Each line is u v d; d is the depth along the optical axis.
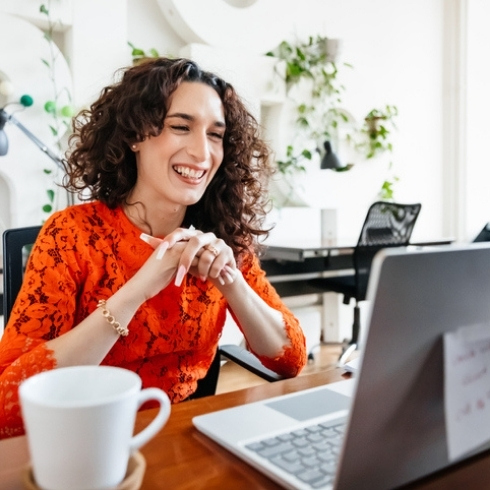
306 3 3.31
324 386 0.75
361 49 3.64
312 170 3.31
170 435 0.59
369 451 0.41
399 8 3.89
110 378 0.46
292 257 2.58
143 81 0.99
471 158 4.32
